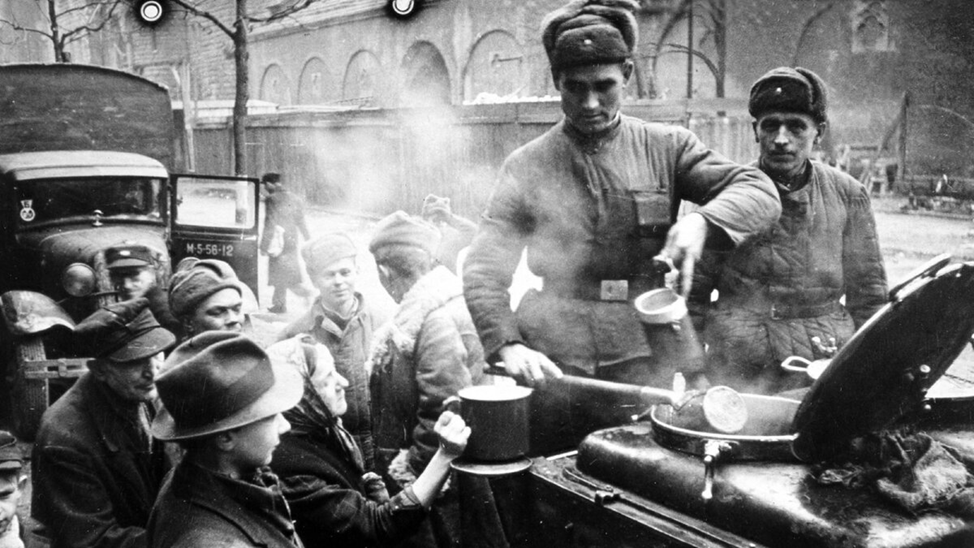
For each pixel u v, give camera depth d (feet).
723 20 32.22
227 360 5.65
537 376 7.38
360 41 59.47
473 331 9.19
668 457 6.17
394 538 6.97
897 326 5.32
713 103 30.32
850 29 32.73
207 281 9.44
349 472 7.35
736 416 6.16
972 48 30.89
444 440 6.91
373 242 9.73
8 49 60.54
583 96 7.65
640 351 7.95
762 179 7.75
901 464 5.57
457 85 51.47
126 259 17.69
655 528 5.80
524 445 6.94
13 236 19.24
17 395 16.60
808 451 5.73
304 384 7.06
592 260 8.05
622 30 7.70
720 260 8.82
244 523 5.59
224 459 5.69
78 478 8.11
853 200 8.87
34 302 16.87
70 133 22.91
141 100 23.72
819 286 8.66
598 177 7.95
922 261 22.62
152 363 8.31
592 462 6.62
